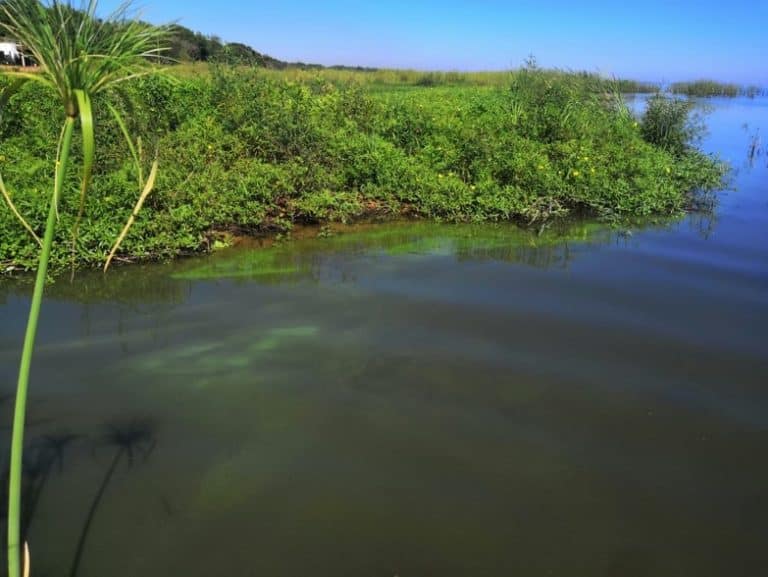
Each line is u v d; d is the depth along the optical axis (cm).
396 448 362
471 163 926
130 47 194
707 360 470
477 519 312
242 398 406
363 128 1018
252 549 291
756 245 770
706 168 1071
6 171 638
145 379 423
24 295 550
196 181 703
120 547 290
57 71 180
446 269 659
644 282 632
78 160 697
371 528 305
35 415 380
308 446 362
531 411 401
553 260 699
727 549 300
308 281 612
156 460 346
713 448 370
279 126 845
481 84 2880
